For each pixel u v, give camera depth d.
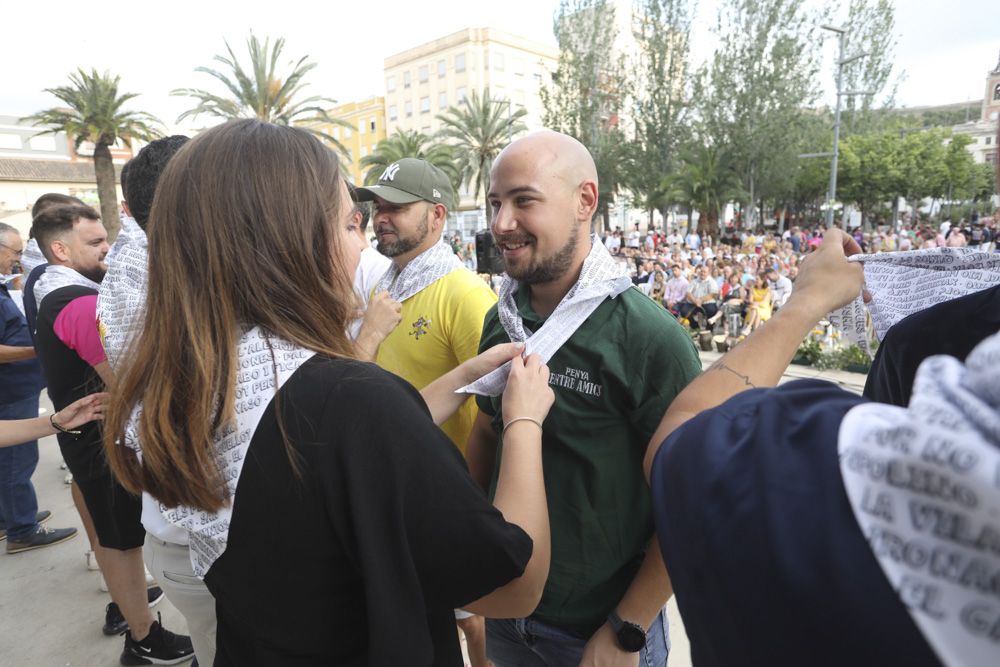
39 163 46.66
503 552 0.76
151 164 1.49
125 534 2.21
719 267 12.09
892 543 0.35
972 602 0.31
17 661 2.46
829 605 0.38
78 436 2.09
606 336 1.29
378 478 0.74
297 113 25.89
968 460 0.31
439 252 2.34
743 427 0.53
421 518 0.74
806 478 0.43
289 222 0.83
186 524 0.82
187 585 1.39
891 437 0.37
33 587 2.96
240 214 0.81
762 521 0.43
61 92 23.45
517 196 1.32
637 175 35.00
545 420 1.36
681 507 0.52
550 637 1.41
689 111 33.53
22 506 3.27
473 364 1.31
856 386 6.84
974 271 0.87
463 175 36.47
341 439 0.74
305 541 0.76
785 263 13.19
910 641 0.34
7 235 4.29
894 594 0.35
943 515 0.32
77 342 2.04
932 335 0.88
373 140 60.41
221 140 0.84
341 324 0.89
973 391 0.35
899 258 0.90
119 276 1.54
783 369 0.76
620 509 1.32
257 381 0.78
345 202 0.92
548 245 1.33
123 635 2.61
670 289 11.01
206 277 0.79
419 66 54.69
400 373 2.30
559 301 1.44
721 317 10.45
